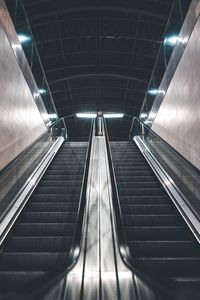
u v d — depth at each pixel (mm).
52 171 7289
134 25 11344
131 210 5102
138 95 16594
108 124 20828
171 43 8422
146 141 10500
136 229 4371
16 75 7145
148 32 11586
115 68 13648
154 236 4316
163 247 3965
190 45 6043
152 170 7141
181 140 6852
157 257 3889
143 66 13445
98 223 4668
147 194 5863
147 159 7980
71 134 21812
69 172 7262
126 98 16953
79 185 6352
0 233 3887
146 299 2951
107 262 3672
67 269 2396
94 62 13359
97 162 8141
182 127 6738
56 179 6848
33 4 9797
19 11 8188
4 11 6281
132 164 7961
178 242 3990
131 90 16094
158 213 5062
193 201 4625
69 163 8078
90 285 3217
